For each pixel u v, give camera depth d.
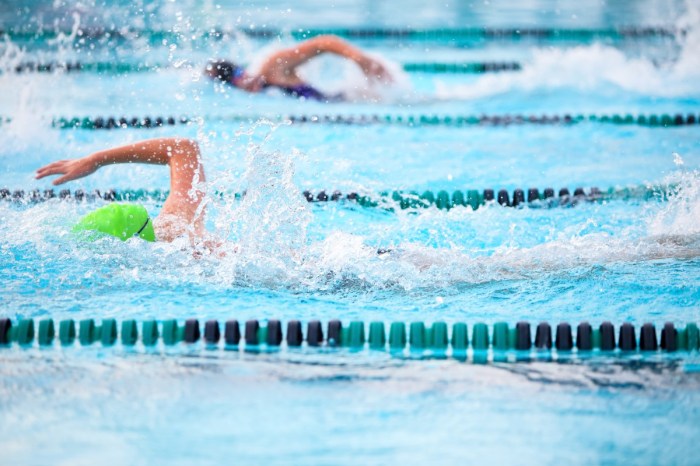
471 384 4.79
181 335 5.50
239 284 6.30
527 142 11.62
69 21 19.08
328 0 24.12
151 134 11.43
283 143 11.20
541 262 6.78
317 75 15.11
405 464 3.80
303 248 6.63
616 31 19.00
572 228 8.03
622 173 9.98
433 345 5.44
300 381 4.79
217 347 5.39
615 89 14.50
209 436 4.06
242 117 12.60
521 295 6.21
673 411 4.39
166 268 6.40
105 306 5.85
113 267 6.38
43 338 5.41
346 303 6.07
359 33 19.41
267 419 4.27
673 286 6.27
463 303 6.08
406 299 6.18
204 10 20.94
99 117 12.12
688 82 14.73
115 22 19.11
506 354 5.32
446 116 13.12
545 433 4.13
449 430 4.16
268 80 14.35
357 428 4.17
